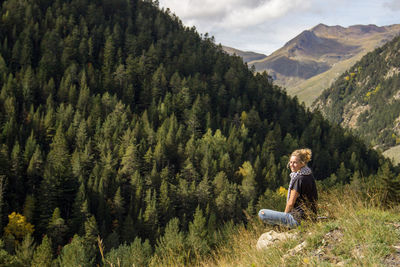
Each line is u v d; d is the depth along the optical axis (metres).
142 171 88.81
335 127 160.38
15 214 61.34
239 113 144.38
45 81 121.56
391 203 6.35
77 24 180.62
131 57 157.25
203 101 138.88
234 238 6.63
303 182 5.82
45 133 96.88
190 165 87.88
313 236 5.17
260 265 4.84
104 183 77.94
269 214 6.22
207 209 68.19
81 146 93.19
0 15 156.75
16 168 74.75
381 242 4.52
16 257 43.38
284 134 144.88
